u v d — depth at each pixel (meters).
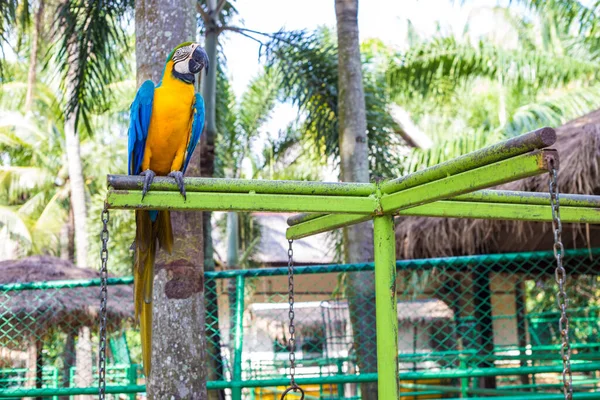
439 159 9.84
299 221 2.92
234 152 11.38
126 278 4.13
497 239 5.20
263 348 8.53
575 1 10.00
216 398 5.21
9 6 6.60
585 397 4.10
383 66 10.57
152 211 2.58
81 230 14.31
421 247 5.52
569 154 4.41
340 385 5.42
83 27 6.73
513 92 11.80
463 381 5.54
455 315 6.14
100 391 2.05
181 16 3.50
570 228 4.89
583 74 11.23
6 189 17.59
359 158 5.66
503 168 1.78
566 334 1.69
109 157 16.59
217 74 8.16
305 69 7.65
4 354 7.15
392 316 2.30
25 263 6.61
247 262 13.39
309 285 9.95
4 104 16.09
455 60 10.51
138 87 3.51
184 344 3.19
